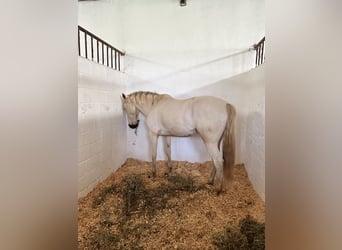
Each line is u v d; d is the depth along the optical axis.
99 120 2.47
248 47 3.04
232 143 2.23
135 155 3.35
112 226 1.77
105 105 2.62
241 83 3.07
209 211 1.97
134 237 1.65
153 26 3.17
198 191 2.32
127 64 3.24
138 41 3.21
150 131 2.71
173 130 2.56
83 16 3.22
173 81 3.20
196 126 2.37
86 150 2.20
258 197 2.21
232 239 1.59
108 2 3.18
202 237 1.64
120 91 3.07
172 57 3.18
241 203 2.10
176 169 3.02
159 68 3.21
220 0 3.05
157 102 2.70
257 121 2.35
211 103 2.27
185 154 3.28
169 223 1.81
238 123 3.07
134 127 3.07
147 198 2.17
